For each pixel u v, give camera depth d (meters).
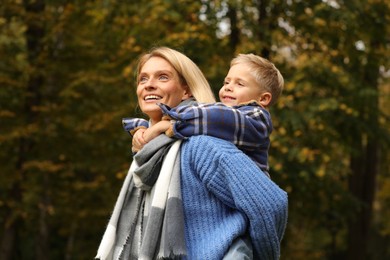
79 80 11.18
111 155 12.09
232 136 2.39
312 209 11.05
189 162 2.35
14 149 12.08
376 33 10.30
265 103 2.76
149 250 2.29
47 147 12.05
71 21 11.82
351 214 11.48
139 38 9.62
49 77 12.02
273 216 2.26
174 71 2.59
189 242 2.30
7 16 11.81
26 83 11.98
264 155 2.52
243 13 9.46
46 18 11.85
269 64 2.80
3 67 11.77
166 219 2.28
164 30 9.66
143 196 2.47
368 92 9.81
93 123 11.38
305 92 9.52
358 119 10.27
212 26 9.60
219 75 9.24
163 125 2.45
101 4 10.26
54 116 11.76
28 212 11.84
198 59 9.40
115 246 2.52
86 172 13.29
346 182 16.03
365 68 10.61
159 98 2.56
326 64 9.39
